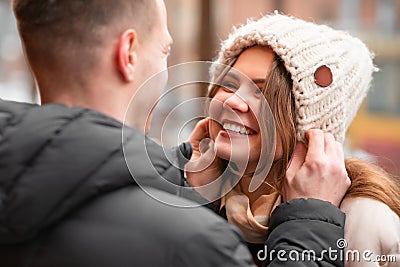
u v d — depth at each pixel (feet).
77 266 2.80
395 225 3.84
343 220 3.67
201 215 2.90
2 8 12.93
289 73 4.04
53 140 2.81
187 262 2.76
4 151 2.81
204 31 10.58
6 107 3.03
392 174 4.41
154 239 2.79
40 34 3.21
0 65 13.53
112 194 2.90
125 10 3.24
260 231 3.98
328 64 4.09
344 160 4.19
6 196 2.74
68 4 3.17
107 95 3.25
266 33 4.08
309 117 4.05
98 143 2.83
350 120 4.47
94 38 3.18
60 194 2.72
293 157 4.07
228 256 2.81
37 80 3.33
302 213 3.62
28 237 2.76
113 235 2.81
